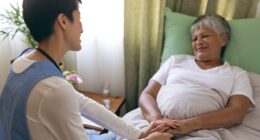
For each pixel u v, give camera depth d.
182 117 1.31
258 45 1.53
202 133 1.23
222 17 1.60
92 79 2.08
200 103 1.32
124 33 1.83
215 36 1.52
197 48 1.54
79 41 0.83
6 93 0.80
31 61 0.78
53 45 0.78
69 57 2.17
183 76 1.51
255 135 1.30
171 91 1.41
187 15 1.71
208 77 1.47
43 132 0.73
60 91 0.72
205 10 1.73
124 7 1.75
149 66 1.89
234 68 1.51
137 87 2.02
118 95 2.11
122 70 2.04
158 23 1.74
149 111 1.39
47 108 0.71
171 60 1.62
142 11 1.72
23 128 0.74
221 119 1.27
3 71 2.09
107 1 1.81
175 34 1.68
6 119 0.81
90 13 1.85
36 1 0.73
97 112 1.11
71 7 0.77
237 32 1.57
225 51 1.60
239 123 1.32
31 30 0.76
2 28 1.98
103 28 1.90
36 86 0.72
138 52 1.93
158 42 1.78
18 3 1.92
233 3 1.67
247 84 1.42
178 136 1.25
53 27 0.75
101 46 1.98
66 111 0.73
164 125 1.22
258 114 1.37
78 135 0.77
